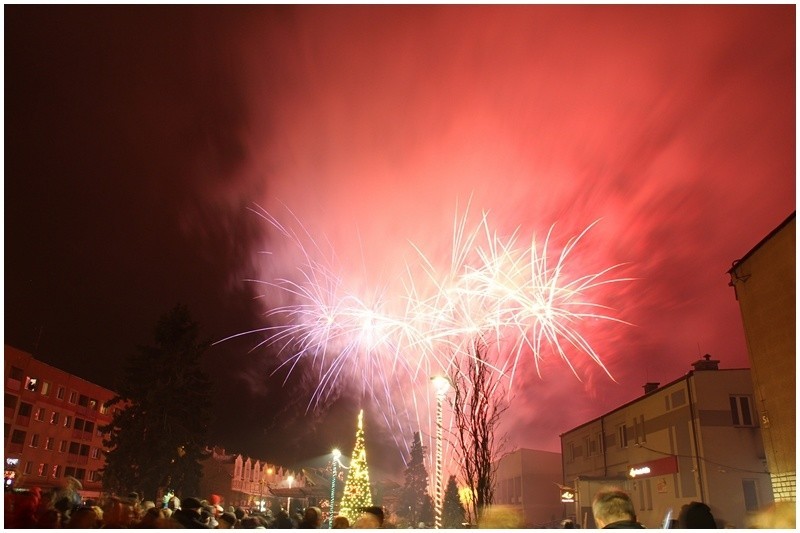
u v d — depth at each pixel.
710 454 30.42
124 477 36.00
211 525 8.24
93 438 62.78
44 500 8.45
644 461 36.97
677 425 33.41
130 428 36.88
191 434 38.09
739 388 31.38
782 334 18.41
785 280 18.20
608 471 43.25
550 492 59.78
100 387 64.56
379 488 45.12
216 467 75.81
